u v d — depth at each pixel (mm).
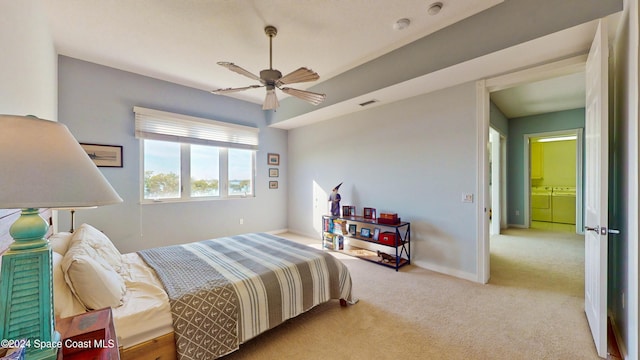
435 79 2891
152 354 1400
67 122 3178
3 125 722
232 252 2439
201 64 3383
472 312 2266
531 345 1816
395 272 3234
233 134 4738
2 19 1356
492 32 2305
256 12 2322
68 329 945
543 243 4531
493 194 5320
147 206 3812
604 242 1651
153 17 2396
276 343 1873
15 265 737
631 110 1496
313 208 5078
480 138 2881
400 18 2434
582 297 2514
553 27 2016
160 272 1909
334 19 2434
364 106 3920
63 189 729
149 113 3760
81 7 2260
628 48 1562
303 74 2291
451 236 3143
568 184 7141
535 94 4344
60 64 3123
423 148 3385
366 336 1947
